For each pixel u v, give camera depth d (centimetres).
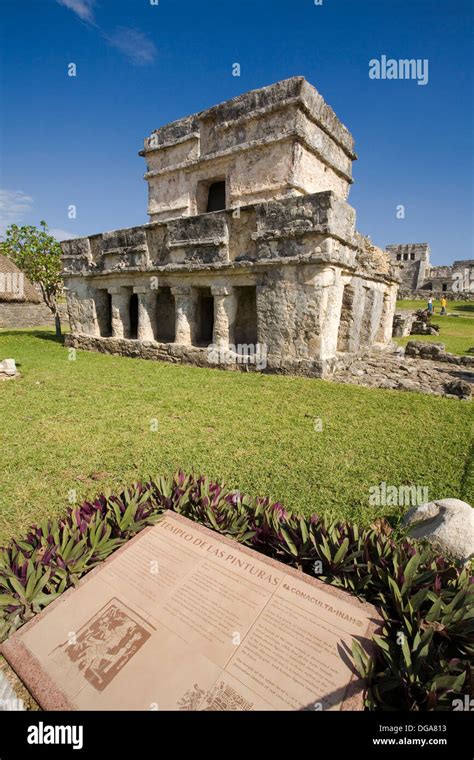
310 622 230
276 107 1065
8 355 1370
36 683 204
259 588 253
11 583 260
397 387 863
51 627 232
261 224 955
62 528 321
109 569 274
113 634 227
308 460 504
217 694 195
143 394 825
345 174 1314
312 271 905
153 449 540
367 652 213
